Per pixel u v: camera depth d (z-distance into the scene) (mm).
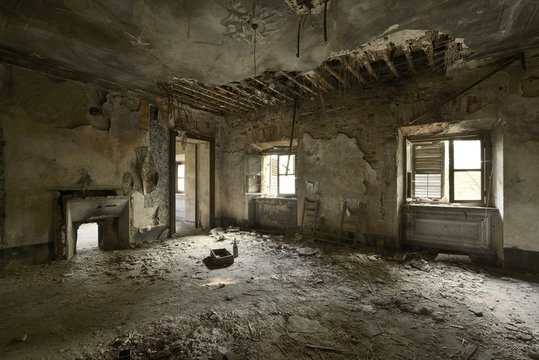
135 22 2656
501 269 3336
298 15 2504
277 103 5488
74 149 3955
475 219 3777
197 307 2402
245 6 2391
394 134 4207
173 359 1706
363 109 4512
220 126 6484
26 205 3508
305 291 2740
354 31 2750
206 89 4691
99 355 1756
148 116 4914
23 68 3447
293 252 4188
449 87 3764
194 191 7133
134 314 2281
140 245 4652
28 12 2496
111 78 4141
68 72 3848
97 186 4203
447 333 1991
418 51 3516
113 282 3000
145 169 4836
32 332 2018
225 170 6480
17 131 3430
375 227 4406
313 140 5082
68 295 2664
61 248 3775
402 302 2463
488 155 3885
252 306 2414
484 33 2758
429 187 4492
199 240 5062
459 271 3285
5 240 3340
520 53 3184
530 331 2010
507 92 3332
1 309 2375
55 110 3762
